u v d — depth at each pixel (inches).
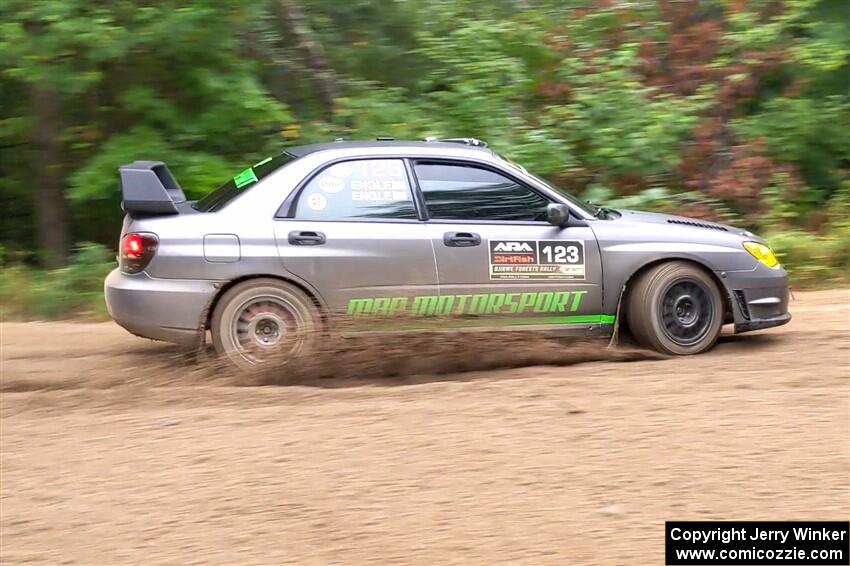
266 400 231.6
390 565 150.7
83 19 374.3
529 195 267.0
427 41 497.0
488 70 473.4
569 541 157.9
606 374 250.2
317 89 494.6
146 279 249.9
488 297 259.1
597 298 264.2
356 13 511.2
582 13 509.7
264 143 432.8
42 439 207.0
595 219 269.4
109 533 163.2
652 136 453.7
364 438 203.2
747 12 500.7
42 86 379.6
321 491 177.5
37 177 430.0
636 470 184.4
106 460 194.4
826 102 494.6
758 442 197.2
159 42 387.2
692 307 270.1
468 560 152.1
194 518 167.9
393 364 256.4
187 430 210.7
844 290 393.1
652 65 505.7
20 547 159.0
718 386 236.1
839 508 167.9
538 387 237.3
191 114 411.2
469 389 237.0
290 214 255.4
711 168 479.2
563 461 189.0
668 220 283.1
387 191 259.9
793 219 470.6
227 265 249.8
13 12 374.3
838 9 505.4
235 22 409.1
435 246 256.4
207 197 278.7
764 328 281.3
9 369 267.4
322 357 253.3
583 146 467.5
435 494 175.3
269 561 152.8
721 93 490.9
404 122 449.7
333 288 253.1
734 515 166.1
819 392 229.6
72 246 440.1
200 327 250.1
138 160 392.8
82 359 281.0
